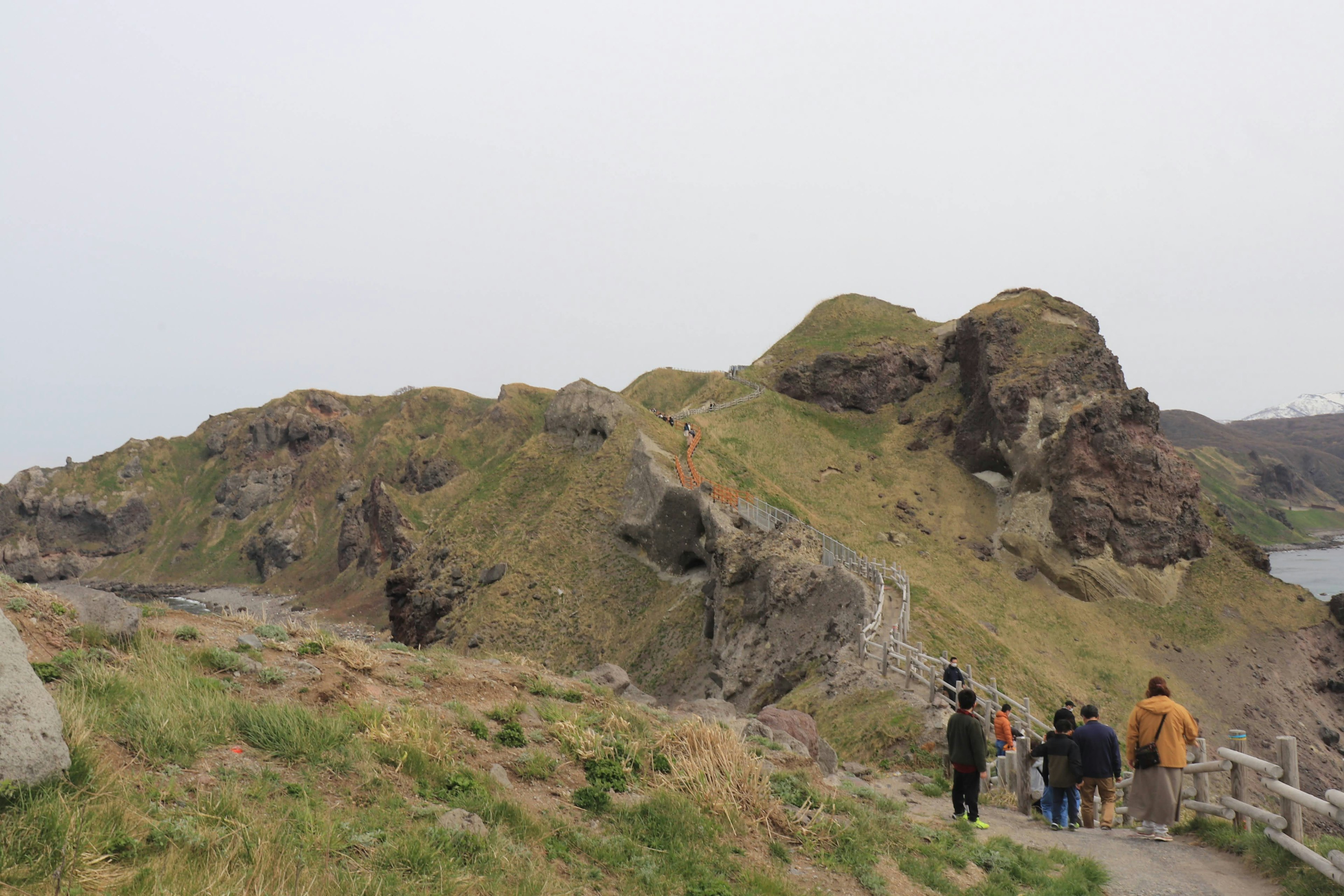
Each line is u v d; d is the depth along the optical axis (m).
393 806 6.69
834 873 8.27
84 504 197.88
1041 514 78.38
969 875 9.24
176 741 6.59
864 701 27.20
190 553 190.88
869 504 85.69
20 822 4.77
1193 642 68.81
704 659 51.28
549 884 6.00
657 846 7.60
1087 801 13.26
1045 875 9.29
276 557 176.62
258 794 6.22
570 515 71.94
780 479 87.38
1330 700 66.62
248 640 9.93
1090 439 79.06
